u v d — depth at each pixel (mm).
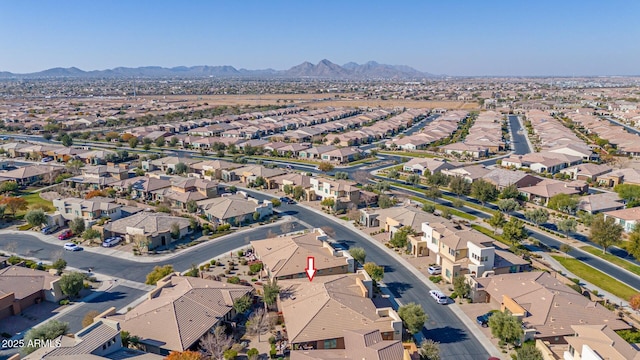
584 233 95625
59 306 66375
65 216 102938
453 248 74750
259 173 138125
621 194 112312
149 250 86688
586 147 174000
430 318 63062
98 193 119562
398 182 140125
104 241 89938
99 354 48812
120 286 72375
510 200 107000
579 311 59625
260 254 79375
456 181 121312
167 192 121438
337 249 83500
